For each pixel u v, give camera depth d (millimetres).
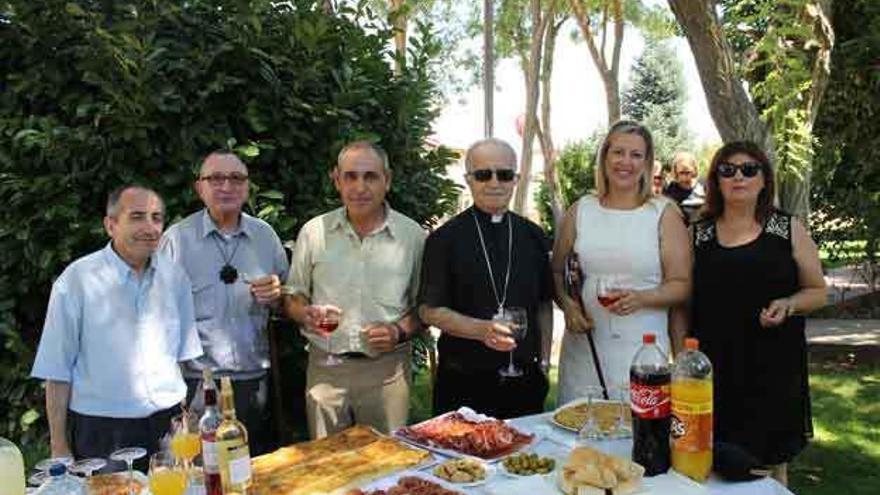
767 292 3041
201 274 3434
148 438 3064
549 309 3434
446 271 3184
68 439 3021
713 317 3129
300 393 4500
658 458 2127
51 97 4102
